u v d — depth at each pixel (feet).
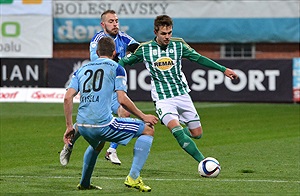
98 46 90.63
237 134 165.99
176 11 273.95
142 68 244.42
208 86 243.60
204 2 272.92
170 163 122.62
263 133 167.53
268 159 127.13
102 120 87.15
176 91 106.01
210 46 279.90
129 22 275.39
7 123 188.85
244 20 272.92
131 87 245.04
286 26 271.90
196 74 243.40
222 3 272.72
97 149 90.43
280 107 229.66
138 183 90.43
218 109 224.33
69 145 90.84
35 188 94.53
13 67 250.98
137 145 89.86
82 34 279.69
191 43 279.69
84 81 88.07
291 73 241.35
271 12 271.90
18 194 89.04
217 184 98.02
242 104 240.12
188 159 127.95
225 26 273.75
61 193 89.30
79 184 93.61
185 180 102.27
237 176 106.73
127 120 89.25
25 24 278.26
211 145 147.54
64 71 248.93
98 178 104.42
